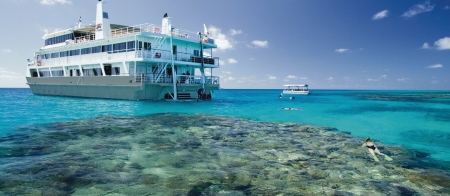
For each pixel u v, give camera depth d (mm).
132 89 31109
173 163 9664
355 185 8047
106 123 17562
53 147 11531
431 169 9828
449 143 14336
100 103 30109
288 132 15961
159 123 17859
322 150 11883
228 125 17797
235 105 33500
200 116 21734
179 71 35688
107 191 7281
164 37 31406
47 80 42781
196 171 8859
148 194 7160
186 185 7758
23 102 32375
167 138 13648
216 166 9398
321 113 27000
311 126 18453
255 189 7559
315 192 7465
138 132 14984
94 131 14961
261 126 17828
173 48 34125
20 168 8758
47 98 38688
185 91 34781
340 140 14023
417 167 9992
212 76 38219
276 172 8930
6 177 7988
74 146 11750
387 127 19156
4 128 15586
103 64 34156
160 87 32688
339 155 11180
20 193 7027
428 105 40625
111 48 33406
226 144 12648
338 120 22109
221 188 7594
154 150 11336
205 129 16219
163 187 7605
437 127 19391
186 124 17719
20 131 14750
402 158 11133
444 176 8961
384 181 8445
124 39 31938
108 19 36719
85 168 8906
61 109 25297
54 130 15109
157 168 9109
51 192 7137
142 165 9391
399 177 8836
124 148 11570
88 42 35500
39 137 13312
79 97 37625
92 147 11625
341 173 9008
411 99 61281
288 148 12117
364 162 10281
